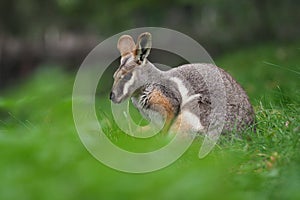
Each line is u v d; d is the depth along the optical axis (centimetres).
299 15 4247
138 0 4412
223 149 1198
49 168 899
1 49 4878
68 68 4944
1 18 4672
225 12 4450
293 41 3906
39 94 1784
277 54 3191
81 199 816
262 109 1426
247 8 4228
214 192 823
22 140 1006
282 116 1357
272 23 4297
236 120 1323
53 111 1383
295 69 1831
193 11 4962
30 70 4909
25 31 4766
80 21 4925
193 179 847
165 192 815
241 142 1234
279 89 1584
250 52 3569
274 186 941
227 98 1330
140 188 828
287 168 1014
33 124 1470
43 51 5003
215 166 1008
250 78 2439
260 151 1163
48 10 4762
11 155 937
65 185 837
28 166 915
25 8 4691
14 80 4853
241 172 1050
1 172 895
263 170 1060
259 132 1291
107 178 859
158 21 4588
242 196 865
